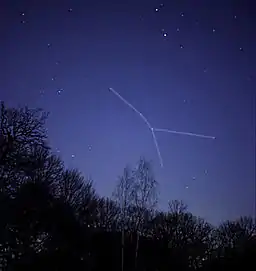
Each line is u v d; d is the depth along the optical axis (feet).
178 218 103.35
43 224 56.54
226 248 105.40
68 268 60.54
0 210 50.96
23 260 53.01
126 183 71.97
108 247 76.23
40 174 58.49
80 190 73.46
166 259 93.97
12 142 53.06
